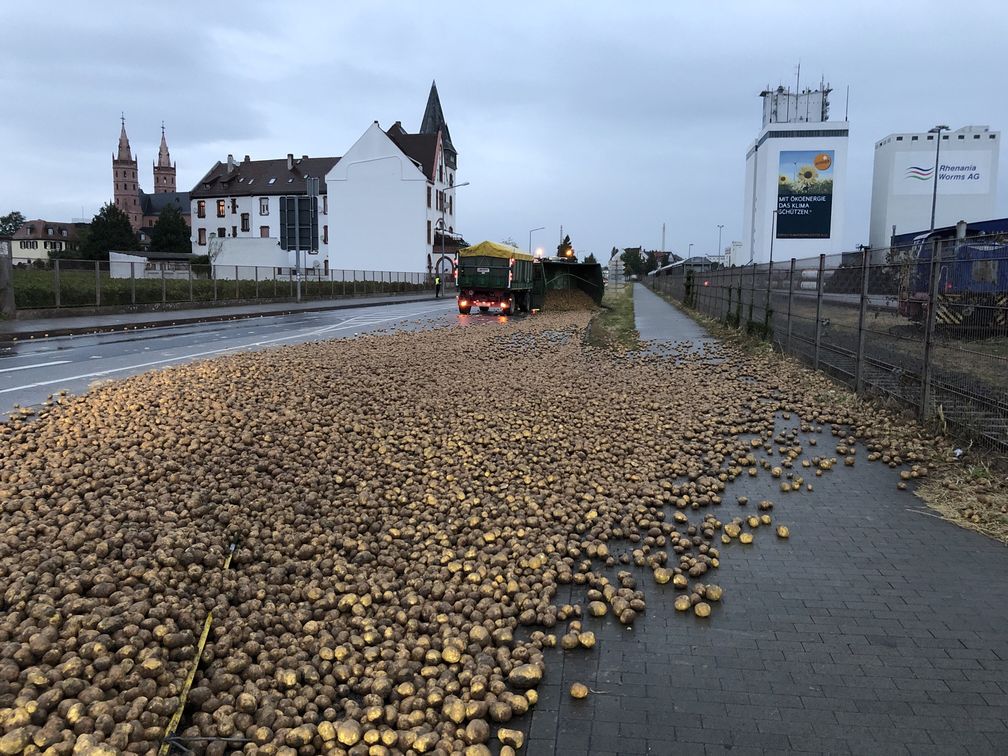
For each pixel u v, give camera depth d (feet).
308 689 11.39
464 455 24.08
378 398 31.91
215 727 10.43
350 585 15.07
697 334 70.38
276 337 66.59
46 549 14.71
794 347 47.55
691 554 17.08
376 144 247.91
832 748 10.18
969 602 14.43
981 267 24.08
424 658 12.52
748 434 28.53
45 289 82.07
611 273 290.35
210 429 24.81
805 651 12.76
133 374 40.57
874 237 486.79
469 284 98.48
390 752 10.17
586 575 15.71
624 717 11.03
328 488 20.76
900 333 30.27
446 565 16.28
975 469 21.99
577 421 29.48
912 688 11.57
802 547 17.40
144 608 12.55
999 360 22.94
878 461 24.59
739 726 10.74
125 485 19.29
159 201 498.69
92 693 10.14
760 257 508.53
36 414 28.60
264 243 201.05
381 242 250.98
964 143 446.19
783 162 488.02
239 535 17.12
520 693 11.68
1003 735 10.39
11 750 8.98
